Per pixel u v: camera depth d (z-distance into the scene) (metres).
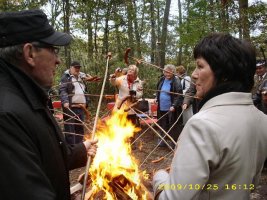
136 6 13.14
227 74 1.22
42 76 1.34
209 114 1.19
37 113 1.27
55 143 1.35
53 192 1.15
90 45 11.24
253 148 1.24
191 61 11.25
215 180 1.19
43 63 1.32
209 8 9.53
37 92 1.30
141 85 5.48
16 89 1.25
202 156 1.13
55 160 1.31
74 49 10.65
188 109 5.41
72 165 1.85
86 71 10.20
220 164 1.16
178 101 5.41
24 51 1.28
